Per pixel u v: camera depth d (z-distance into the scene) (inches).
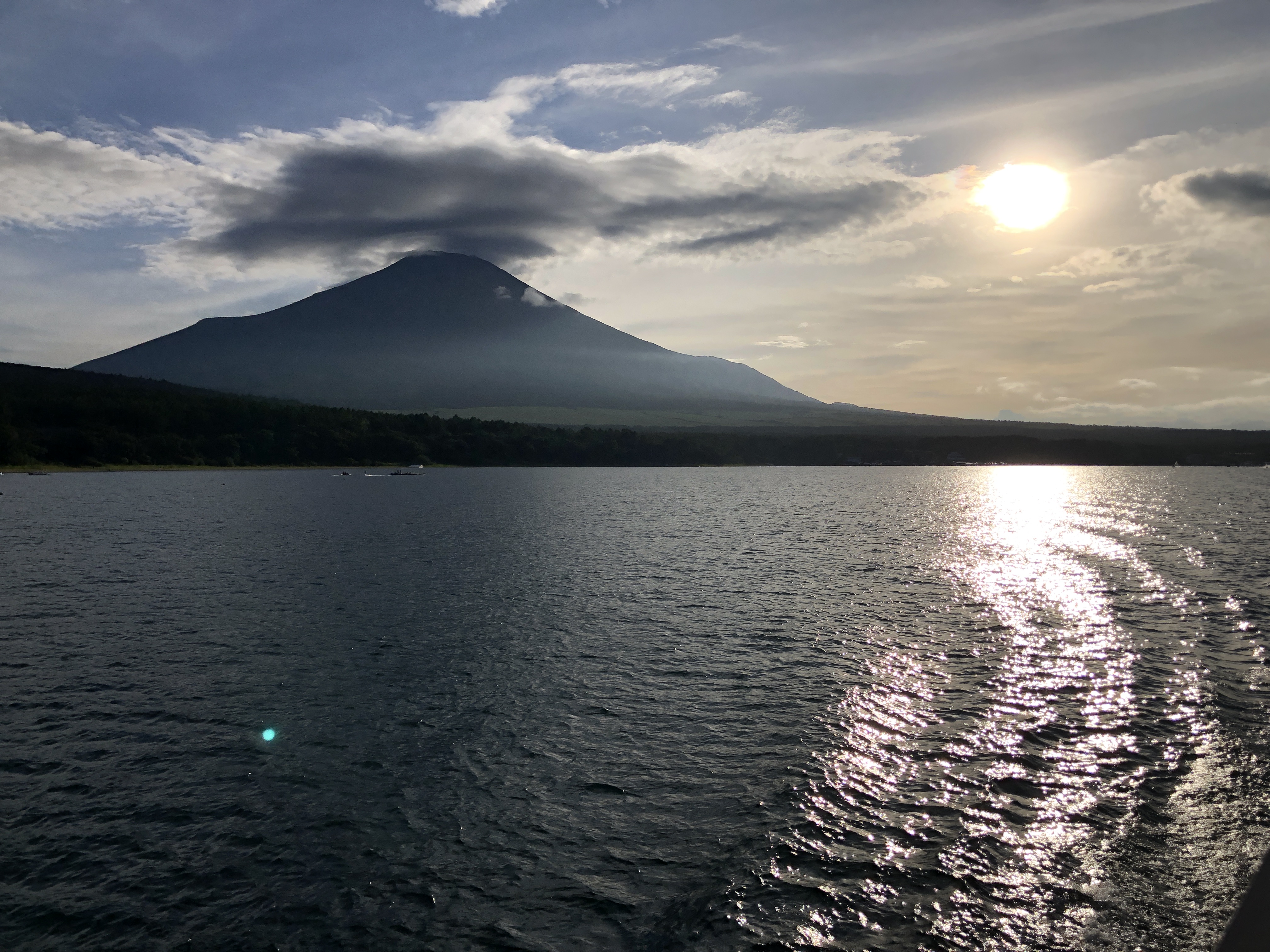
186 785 839.1
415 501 5034.5
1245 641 1396.4
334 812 783.7
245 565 2327.8
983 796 791.7
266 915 624.1
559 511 4338.1
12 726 1000.2
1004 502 5260.8
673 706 1074.1
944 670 1225.4
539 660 1300.4
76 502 4608.8
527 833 742.5
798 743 932.6
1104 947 568.1
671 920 610.9
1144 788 805.2
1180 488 7027.6
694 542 2955.2
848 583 2034.9
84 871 681.6
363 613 1665.8
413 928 607.8
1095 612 1643.7
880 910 615.2
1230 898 618.8
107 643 1401.3
